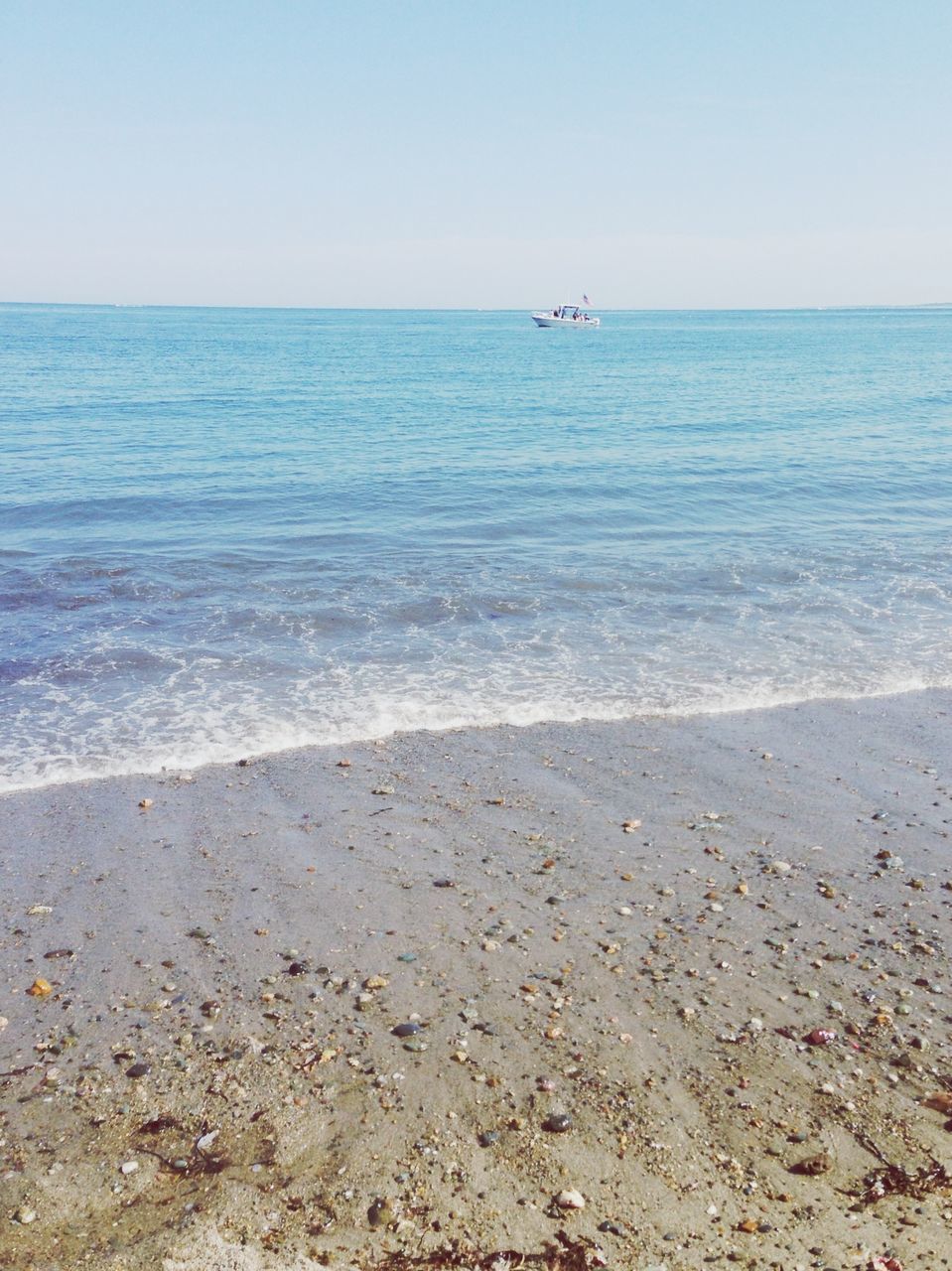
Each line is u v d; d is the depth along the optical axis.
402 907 2.36
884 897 2.39
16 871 2.50
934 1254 1.54
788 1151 1.72
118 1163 1.70
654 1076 1.87
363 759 3.08
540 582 4.95
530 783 2.94
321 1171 1.68
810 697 3.59
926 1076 1.86
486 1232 1.59
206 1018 2.01
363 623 4.35
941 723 3.36
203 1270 1.53
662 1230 1.59
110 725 3.29
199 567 5.11
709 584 4.95
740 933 2.26
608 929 2.27
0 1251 1.55
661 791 2.89
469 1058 1.91
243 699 3.53
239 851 2.59
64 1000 2.06
